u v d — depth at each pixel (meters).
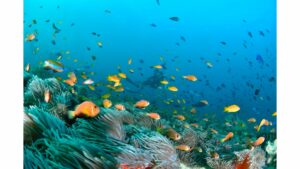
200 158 6.18
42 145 4.11
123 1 27.00
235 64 28.25
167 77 14.83
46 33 22.86
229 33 26.89
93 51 28.62
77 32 27.03
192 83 24.34
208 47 29.22
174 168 4.58
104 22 28.05
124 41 29.23
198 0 24.75
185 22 27.62
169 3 25.56
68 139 4.27
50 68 6.86
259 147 6.26
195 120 10.44
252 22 22.28
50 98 6.03
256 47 23.25
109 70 29.39
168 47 29.56
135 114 7.03
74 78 7.22
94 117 4.97
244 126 10.09
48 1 22.75
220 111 16.27
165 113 9.76
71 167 3.68
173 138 5.88
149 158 4.23
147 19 28.06
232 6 23.33
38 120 4.41
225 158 6.08
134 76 24.00
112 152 4.11
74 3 25.52
